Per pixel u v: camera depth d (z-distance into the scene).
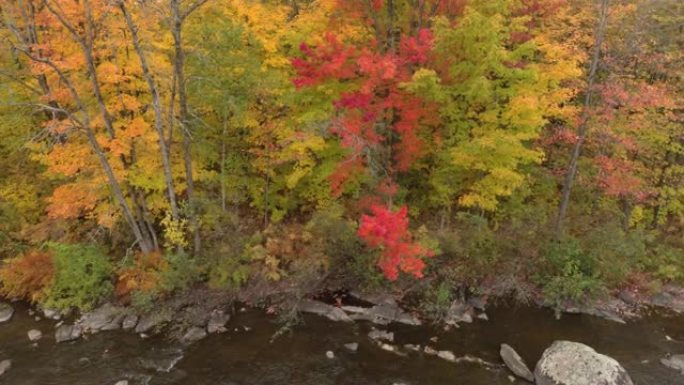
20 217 17.77
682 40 18.44
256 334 15.02
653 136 17.44
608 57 15.86
